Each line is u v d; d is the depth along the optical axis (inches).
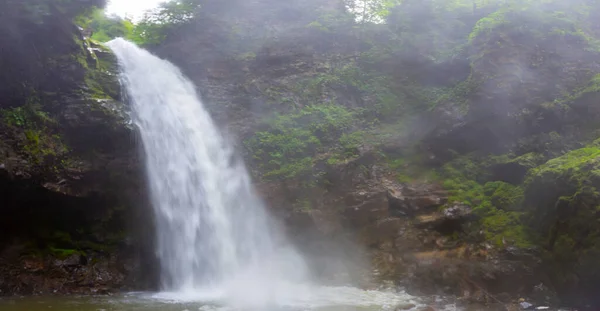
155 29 1018.7
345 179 774.5
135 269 679.1
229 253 780.0
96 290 626.8
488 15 887.7
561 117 713.6
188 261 729.6
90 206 664.4
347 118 887.7
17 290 591.8
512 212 629.0
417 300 555.8
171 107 846.5
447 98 800.9
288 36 1019.9
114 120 670.5
